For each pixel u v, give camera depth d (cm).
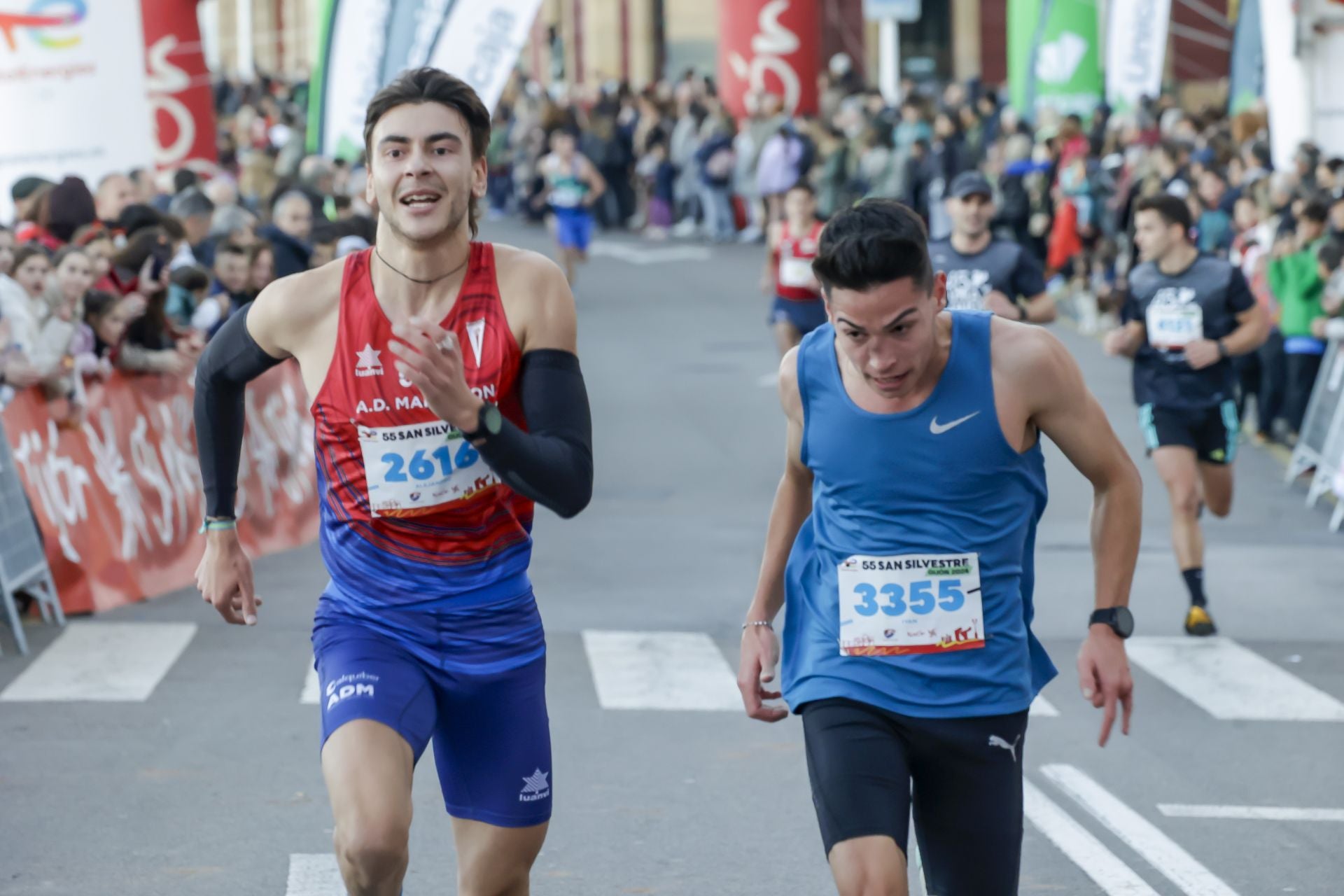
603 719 2134
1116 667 1162
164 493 2920
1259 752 2036
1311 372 4041
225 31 16688
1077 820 1777
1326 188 4484
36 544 2536
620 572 2980
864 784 1092
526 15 4144
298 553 3241
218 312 3145
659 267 7825
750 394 4825
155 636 2517
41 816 1747
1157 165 5531
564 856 1650
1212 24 11275
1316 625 2666
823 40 12600
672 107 9350
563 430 1093
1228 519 3528
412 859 1645
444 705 1151
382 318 1117
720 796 1838
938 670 1124
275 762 1933
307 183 4288
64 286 2666
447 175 1093
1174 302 2528
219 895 1536
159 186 5028
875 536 1140
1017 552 1151
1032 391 1123
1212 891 1573
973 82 9731
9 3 4159
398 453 1120
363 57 4216
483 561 1141
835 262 1054
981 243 2681
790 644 1192
